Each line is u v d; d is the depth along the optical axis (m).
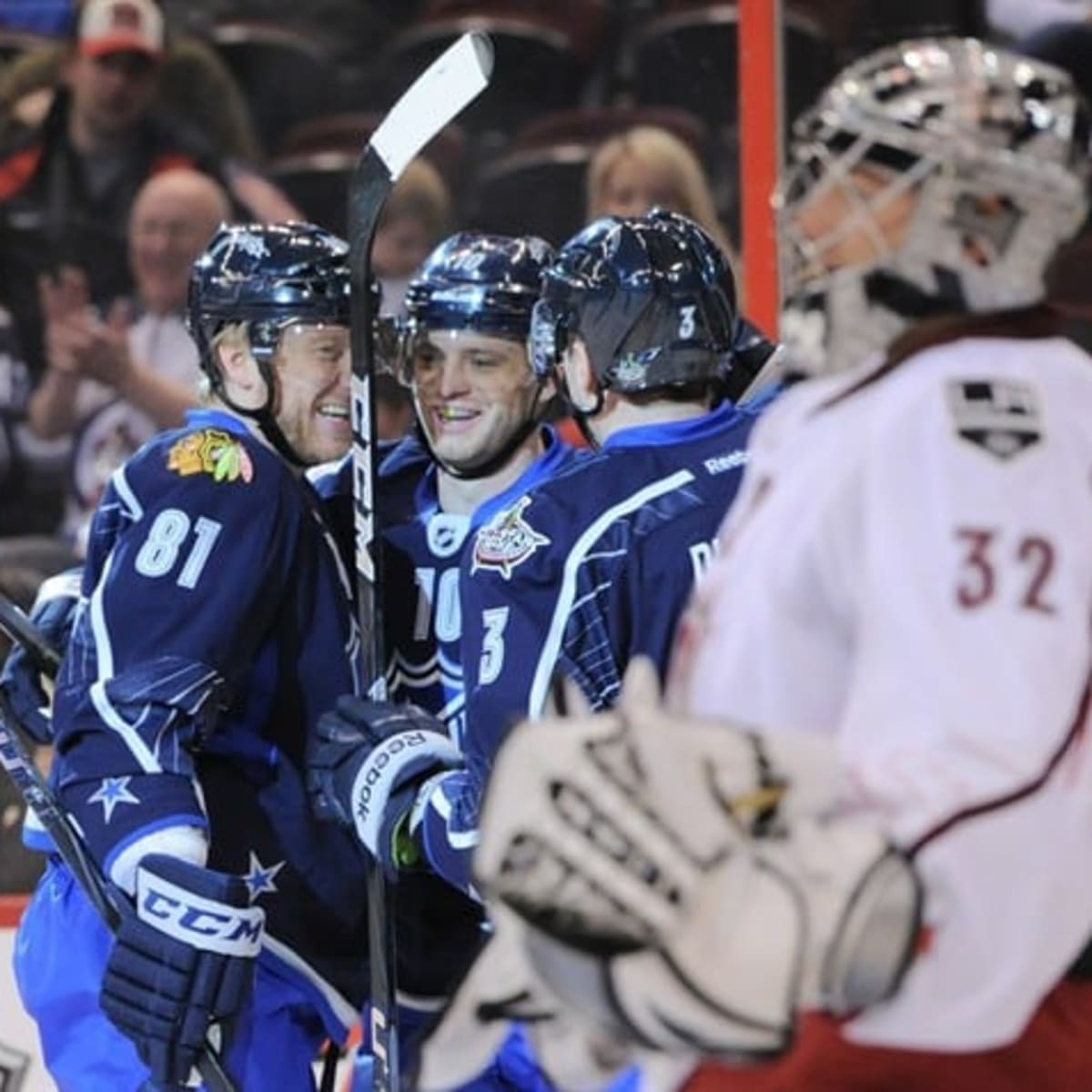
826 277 5.43
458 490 8.71
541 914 5.26
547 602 7.41
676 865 5.18
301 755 8.41
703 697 5.31
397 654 8.73
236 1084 8.05
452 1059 5.50
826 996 5.13
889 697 5.06
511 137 15.82
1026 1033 5.32
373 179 7.81
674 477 7.50
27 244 15.73
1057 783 5.04
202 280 8.48
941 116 5.33
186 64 15.86
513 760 5.34
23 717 9.36
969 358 5.30
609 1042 5.39
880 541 5.14
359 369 7.96
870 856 5.01
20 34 15.72
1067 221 5.43
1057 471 5.19
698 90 15.75
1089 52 14.43
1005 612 5.05
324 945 8.44
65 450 15.77
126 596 8.02
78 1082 8.52
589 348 7.67
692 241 7.72
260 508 8.16
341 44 15.99
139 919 7.91
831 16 14.52
